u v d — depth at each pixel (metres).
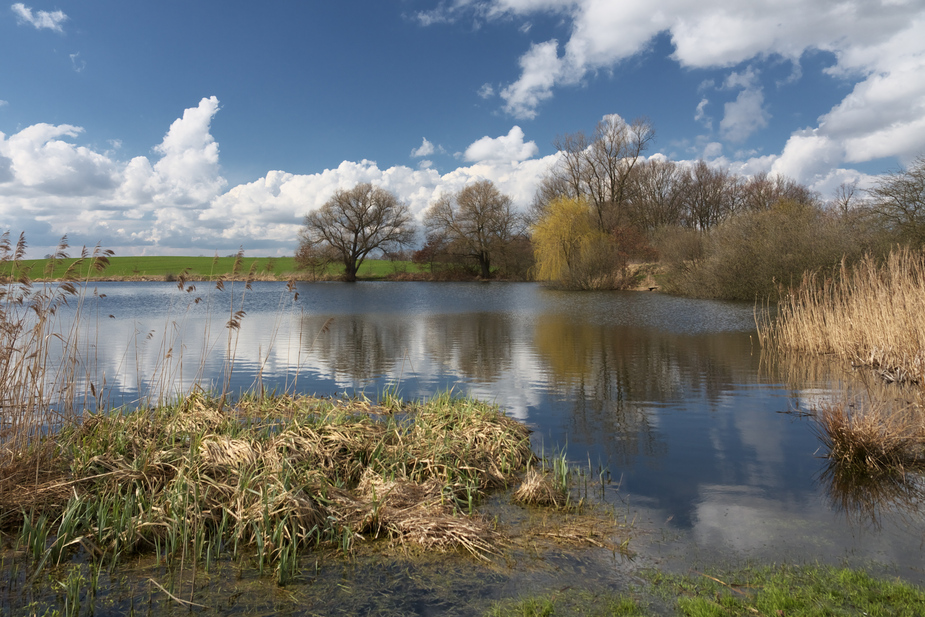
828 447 6.27
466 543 4.01
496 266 61.62
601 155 47.88
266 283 53.50
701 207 61.56
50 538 4.15
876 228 21.33
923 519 4.43
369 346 14.77
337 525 4.26
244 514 4.25
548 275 44.59
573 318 21.95
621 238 44.53
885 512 4.58
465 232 57.94
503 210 57.41
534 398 8.87
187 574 3.72
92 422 6.21
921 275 10.84
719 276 30.48
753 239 28.58
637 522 4.44
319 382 10.19
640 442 6.57
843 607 3.17
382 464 5.39
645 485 5.23
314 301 32.22
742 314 22.86
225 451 5.23
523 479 5.41
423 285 52.41
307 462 5.17
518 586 3.52
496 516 4.55
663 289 37.66
